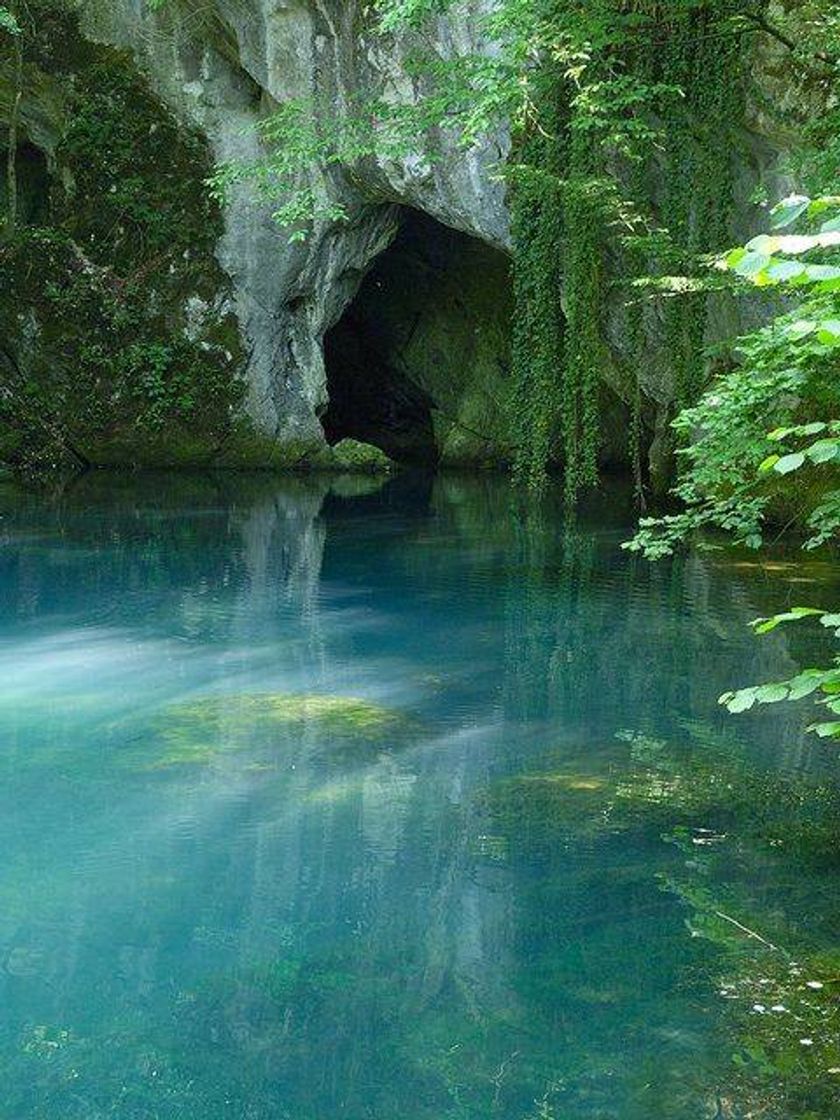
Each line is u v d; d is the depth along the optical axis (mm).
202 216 19141
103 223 19141
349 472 20219
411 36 15703
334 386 24484
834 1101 2936
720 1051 3156
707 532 12836
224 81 18984
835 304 4656
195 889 4164
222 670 7145
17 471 18062
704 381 12961
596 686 6820
